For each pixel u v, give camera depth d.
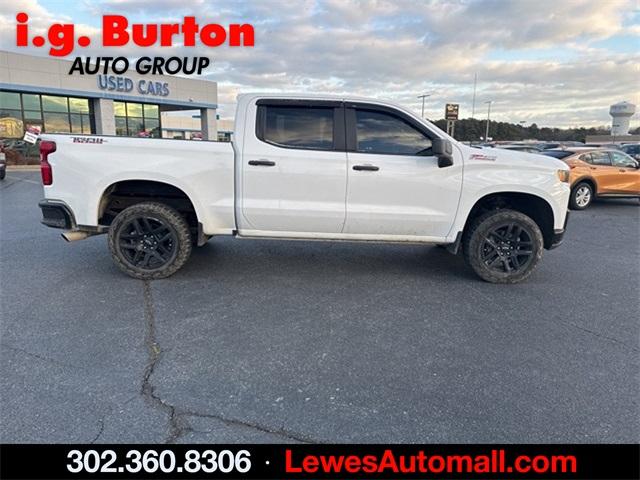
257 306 4.02
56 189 4.46
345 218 4.52
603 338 3.50
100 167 4.39
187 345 3.26
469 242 4.72
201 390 2.71
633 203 12.21
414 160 4.47
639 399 2.68
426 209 4.55
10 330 3.43
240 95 4.50
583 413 2.54
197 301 4.11
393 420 2.47
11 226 7.34
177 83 28.62
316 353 3.19
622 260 5.89
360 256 5.79
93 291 4.30
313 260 5.55
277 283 4.66
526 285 4.76
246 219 4.54
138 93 26.58
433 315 3.90
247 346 3.27
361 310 3.98
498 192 4.59
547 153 11.27
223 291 4.38
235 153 4.41
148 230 4.60
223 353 3.16
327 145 4.47
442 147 4.14
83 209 4.46
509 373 2.96
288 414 2.50
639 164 11.53
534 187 4.56
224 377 2.85
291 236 4.65
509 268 4.76
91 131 25.80
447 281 4.84
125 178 4.40
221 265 5.24
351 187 4.45
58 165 4.42
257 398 2.64
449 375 2.92
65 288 4.37
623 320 3.86
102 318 3.69
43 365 2.94
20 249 5.81
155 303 4.04
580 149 11.13
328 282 4.72
